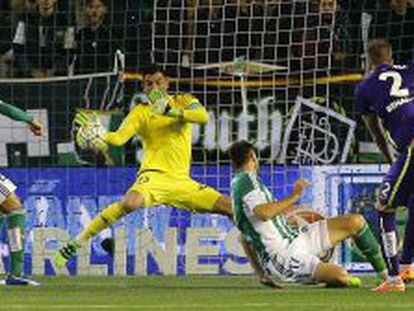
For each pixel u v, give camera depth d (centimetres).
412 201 3319
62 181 4359
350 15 4669
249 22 4641
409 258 3388
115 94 4528
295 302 2828
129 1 4759
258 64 4562
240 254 4247
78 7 4766
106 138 3831
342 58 4594
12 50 4769
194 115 3831
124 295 3166
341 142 4469
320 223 3431
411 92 3297
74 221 4344
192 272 4275
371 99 3334
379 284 3462
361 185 4247
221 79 4581
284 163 4494
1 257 4312
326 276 3372
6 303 2880
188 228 4281
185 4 4712
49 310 2636
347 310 2577
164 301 2898
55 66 4738
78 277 4194
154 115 3853
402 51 4681
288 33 4612
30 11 4788
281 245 3381
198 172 4350
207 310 2591
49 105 4522
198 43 4672
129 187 4316
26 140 4484
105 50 4719
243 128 4522
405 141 3275
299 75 4556
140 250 4300
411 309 2608
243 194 3369
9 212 3794
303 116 4506
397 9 4678
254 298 2988
